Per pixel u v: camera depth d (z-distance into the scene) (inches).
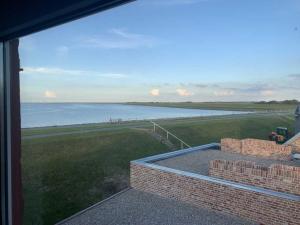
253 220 285.7
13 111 77.6
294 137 485.4
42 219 294.2
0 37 72.2
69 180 380.5
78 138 441.7
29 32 68.4
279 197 268.2
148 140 594.6
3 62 74.8
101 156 480.1
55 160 367.6
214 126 564.7
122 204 350.9
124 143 544.7
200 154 520.4
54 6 56.8
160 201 352.8
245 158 500.1
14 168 78.4
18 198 79.7
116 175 460.4
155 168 376.5
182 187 346.0
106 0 52.0
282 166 298.2
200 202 328.8
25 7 63.0
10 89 76.4
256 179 308.2
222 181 317.7
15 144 78.5
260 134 507.2
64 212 336.5
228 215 303.7
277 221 269.0
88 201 371.6
